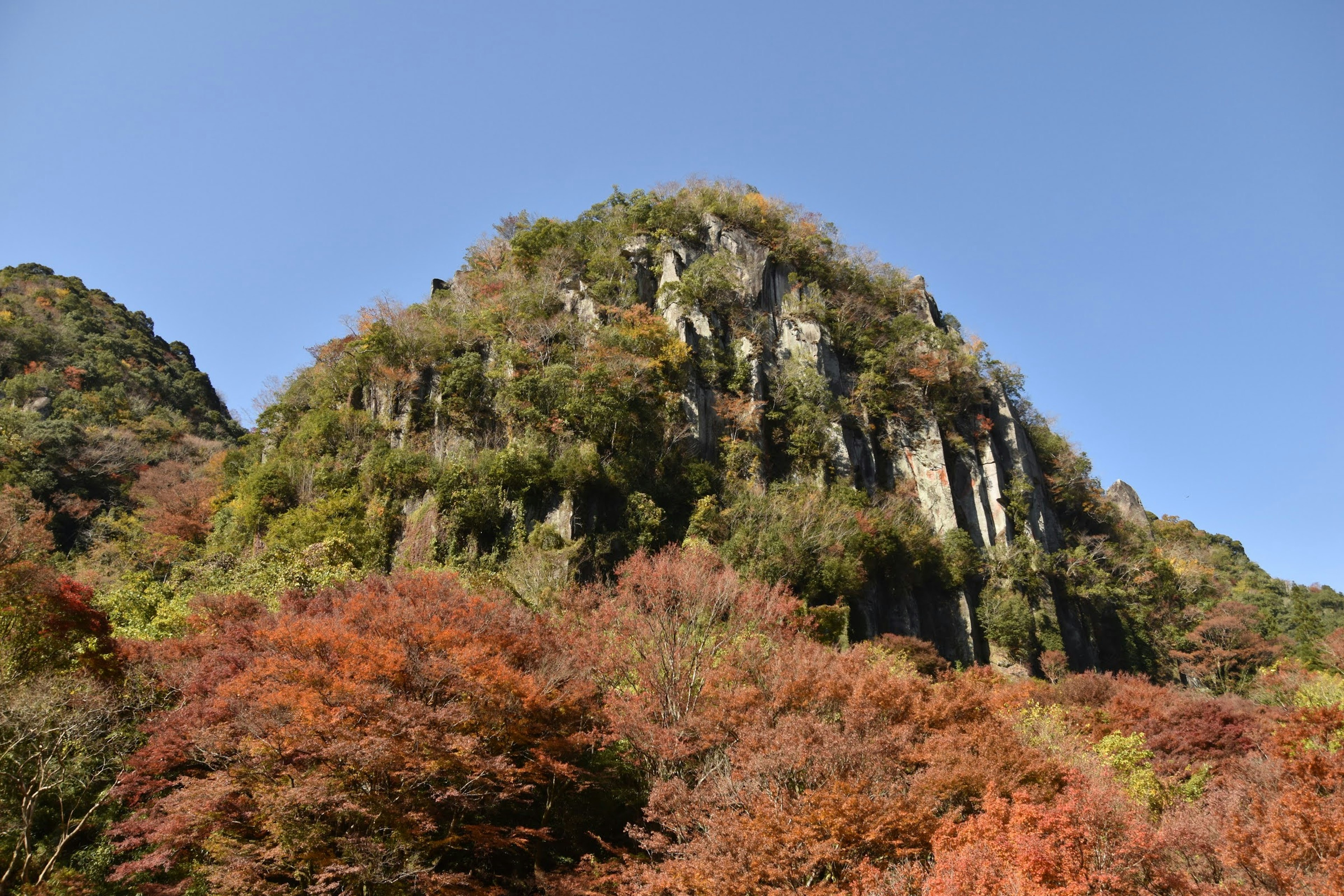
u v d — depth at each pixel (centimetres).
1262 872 1691
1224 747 2906
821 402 5984
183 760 1881
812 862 1548
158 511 5978
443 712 1689
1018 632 5597
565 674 2058
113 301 9631
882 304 7762
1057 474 7900
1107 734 2988
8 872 1738
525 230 7188
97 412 7269
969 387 7100
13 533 2822
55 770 1892
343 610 2262
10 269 9206
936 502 6250
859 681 2308
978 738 2139
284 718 1725
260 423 6056
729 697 2164
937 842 1620
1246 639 6750
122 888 1847
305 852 1612
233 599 2681
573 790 2130
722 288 6347
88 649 2183
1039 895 1395
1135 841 1576
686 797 1820
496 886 1795
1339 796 1911
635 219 7175
